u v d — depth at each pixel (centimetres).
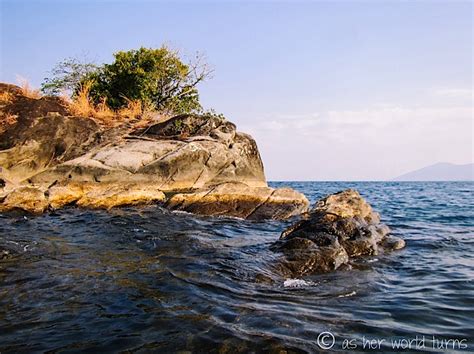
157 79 2334
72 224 1150
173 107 2422
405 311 555
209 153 1859
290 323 491
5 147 1580
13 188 1516
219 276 679
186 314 504
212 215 1495
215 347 418
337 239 897
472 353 427
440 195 3641
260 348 417
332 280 712
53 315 496
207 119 2052
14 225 1118
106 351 407
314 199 3122
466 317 535
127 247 876
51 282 619
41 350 408
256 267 738
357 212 1277
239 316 506
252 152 2144
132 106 2217
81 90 2184
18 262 729
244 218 1506
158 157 1780
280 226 1362
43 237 961
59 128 1734
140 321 480
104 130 1895
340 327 488
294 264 762
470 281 715
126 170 1698
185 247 891
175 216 1392
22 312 504
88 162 1650
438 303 592
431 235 1236
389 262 866
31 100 1803
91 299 550
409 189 5481
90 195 1508
